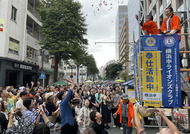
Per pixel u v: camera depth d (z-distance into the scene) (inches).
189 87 177.3
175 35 157.5
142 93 152.8
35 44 873.5
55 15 769.6
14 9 673.0
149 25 170.6
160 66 155.2
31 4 893.2
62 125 158.2
